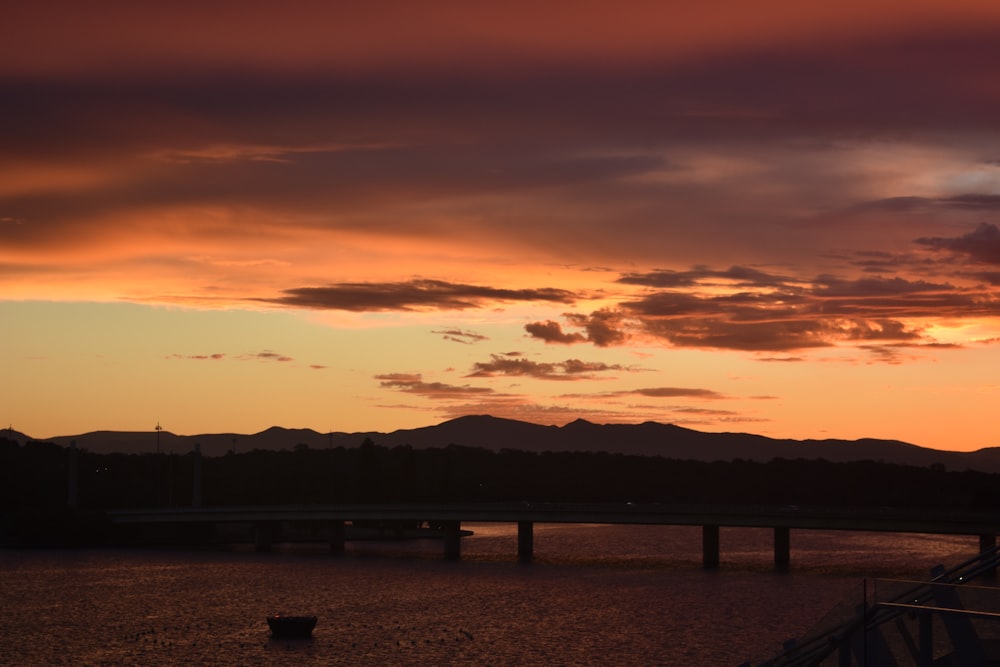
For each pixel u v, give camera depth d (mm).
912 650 19594
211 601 168000
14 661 116812
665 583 187000
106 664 114312
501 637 129000
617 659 113938
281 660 115250
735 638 126000
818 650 21078
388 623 141375
